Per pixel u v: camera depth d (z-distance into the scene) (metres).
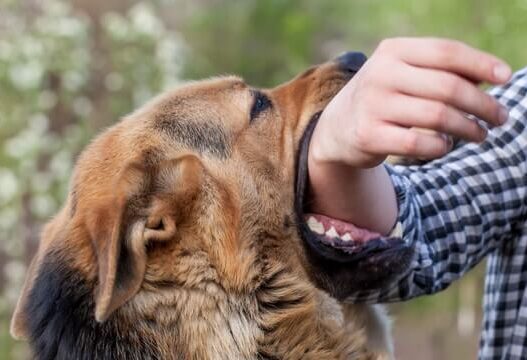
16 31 8.51
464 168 3.22
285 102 3.41
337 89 3.50
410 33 9.91
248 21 11.11
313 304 3.04
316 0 11.44
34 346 3.02
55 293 2.96
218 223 2.98
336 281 3.13
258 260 3.05
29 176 8.08
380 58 2.19
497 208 3.16
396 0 9.70
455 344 9.07
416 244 3.01
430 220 3.11
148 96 8.98
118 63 9.01
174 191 2.91
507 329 3.20
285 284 3.05
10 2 8.64
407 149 2.14
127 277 2.74
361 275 3.05
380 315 3.62
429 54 2.10
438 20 9.27
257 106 3.34
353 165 2.45
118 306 2.73
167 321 2.88
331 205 2.86
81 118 8.52
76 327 2.89
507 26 8.60
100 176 3.06
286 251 3.13
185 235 2.94
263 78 11.10
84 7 9.33
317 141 2.66
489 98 2.11
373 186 2.82
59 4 8.70
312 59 11.16
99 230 2.72
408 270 2.99
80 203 3.03
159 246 2.90
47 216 8.07
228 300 2.96
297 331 3.00
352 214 2.87
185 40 10.84
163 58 9.14
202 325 2.91
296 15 10.93
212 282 2.95
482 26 8.93
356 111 2.24
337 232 2.96
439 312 9.38
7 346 7.56
